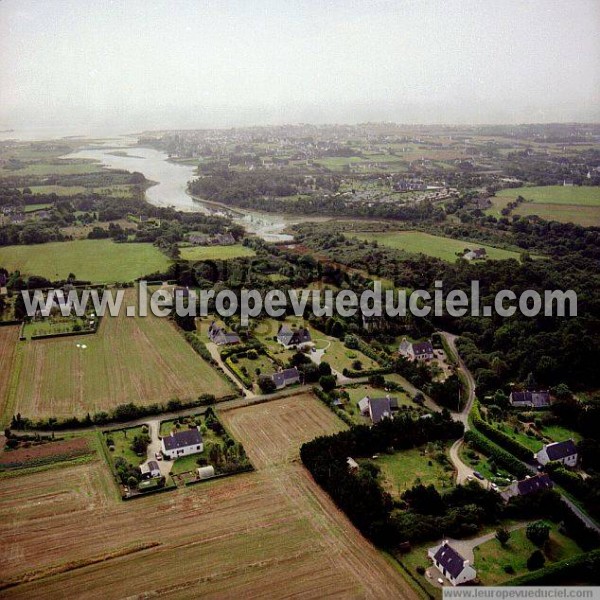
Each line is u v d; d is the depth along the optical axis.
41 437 120.88
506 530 96.12
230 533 93.25
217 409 133.75
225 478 108.38
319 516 97.56
